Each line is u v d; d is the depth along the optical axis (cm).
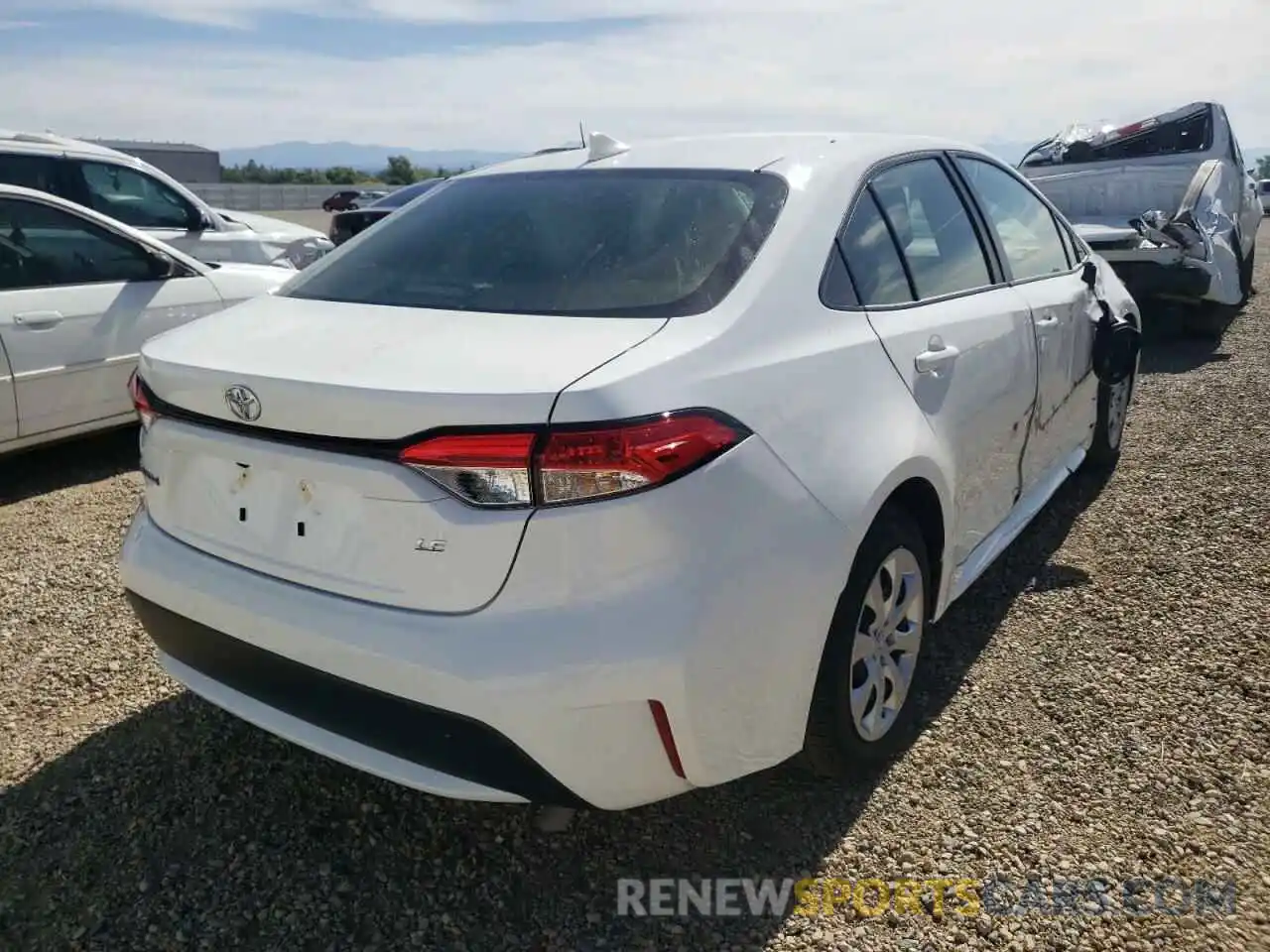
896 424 249
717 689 200
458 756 197
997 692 302
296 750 279
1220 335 846
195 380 218
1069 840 239
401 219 301
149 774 268
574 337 210
